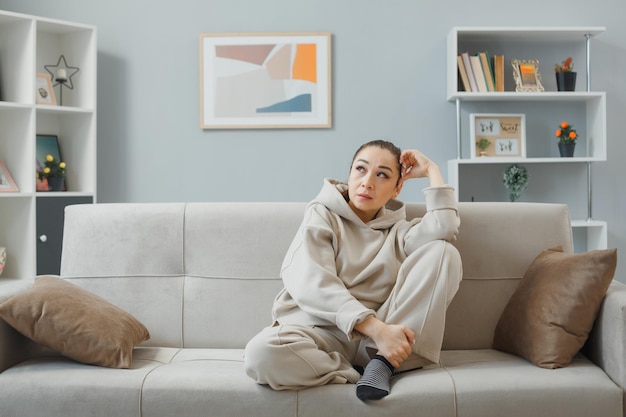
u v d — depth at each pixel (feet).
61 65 13.03
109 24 13.34
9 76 12.12
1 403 5.74
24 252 12.02
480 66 12.50
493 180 13.28
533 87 12.69
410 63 13.19
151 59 13.33
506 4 13.12
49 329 6.07
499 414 5.53
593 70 13.21
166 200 13.39
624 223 13.32
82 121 12.82
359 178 6.68
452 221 6.44
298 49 13.17
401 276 6.32
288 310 6.52
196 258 7.26
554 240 7.23
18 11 13.34
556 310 6.14
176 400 5.63
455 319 7.06
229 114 13.28
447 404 5.52
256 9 13.24
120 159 13.41
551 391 5.57
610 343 5.85
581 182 13.28
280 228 7.25
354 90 13.24
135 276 7.27
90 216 7.43
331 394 5.58
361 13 13.19
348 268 6.56
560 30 12.38
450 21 13.14
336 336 6.24
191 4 13.28
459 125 12.69
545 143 13.28
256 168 13.34
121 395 5.66
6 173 11.95
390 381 5.85
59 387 5.72
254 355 5.56
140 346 7.11
